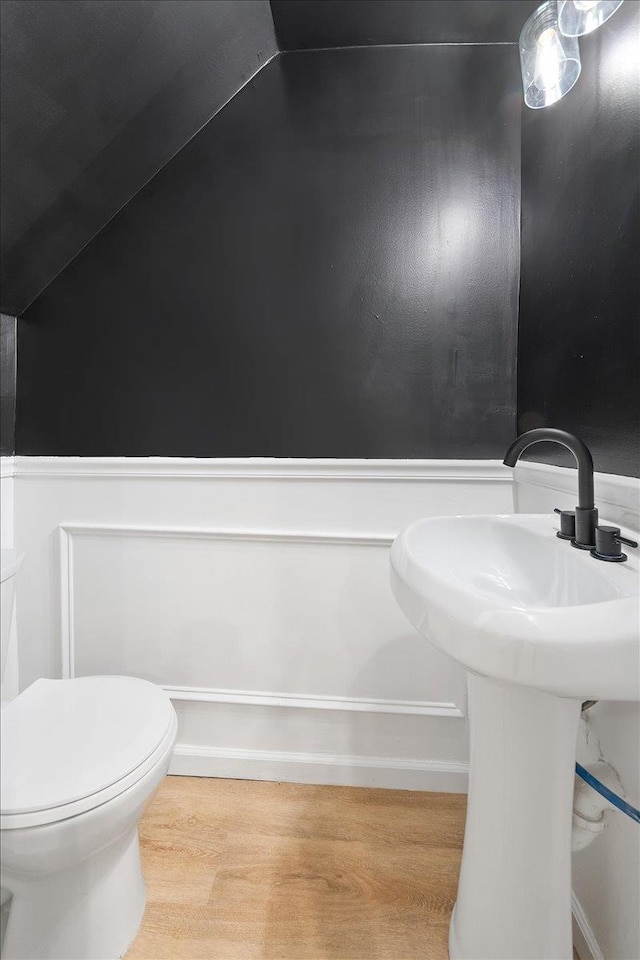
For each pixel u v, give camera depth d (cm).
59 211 107
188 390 122
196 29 97
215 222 121
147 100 102
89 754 70
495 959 69
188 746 123
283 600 122
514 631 44
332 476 120
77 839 64
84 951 73
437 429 120
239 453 123
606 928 73
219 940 82
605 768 70
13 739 72
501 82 116
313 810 112
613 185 79
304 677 123
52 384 122
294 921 86
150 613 122
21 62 77
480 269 118
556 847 66
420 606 56
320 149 120
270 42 117
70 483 120
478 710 70
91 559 121
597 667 43
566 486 92
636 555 65
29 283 116
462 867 77
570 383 93
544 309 104
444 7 109
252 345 122
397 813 112
